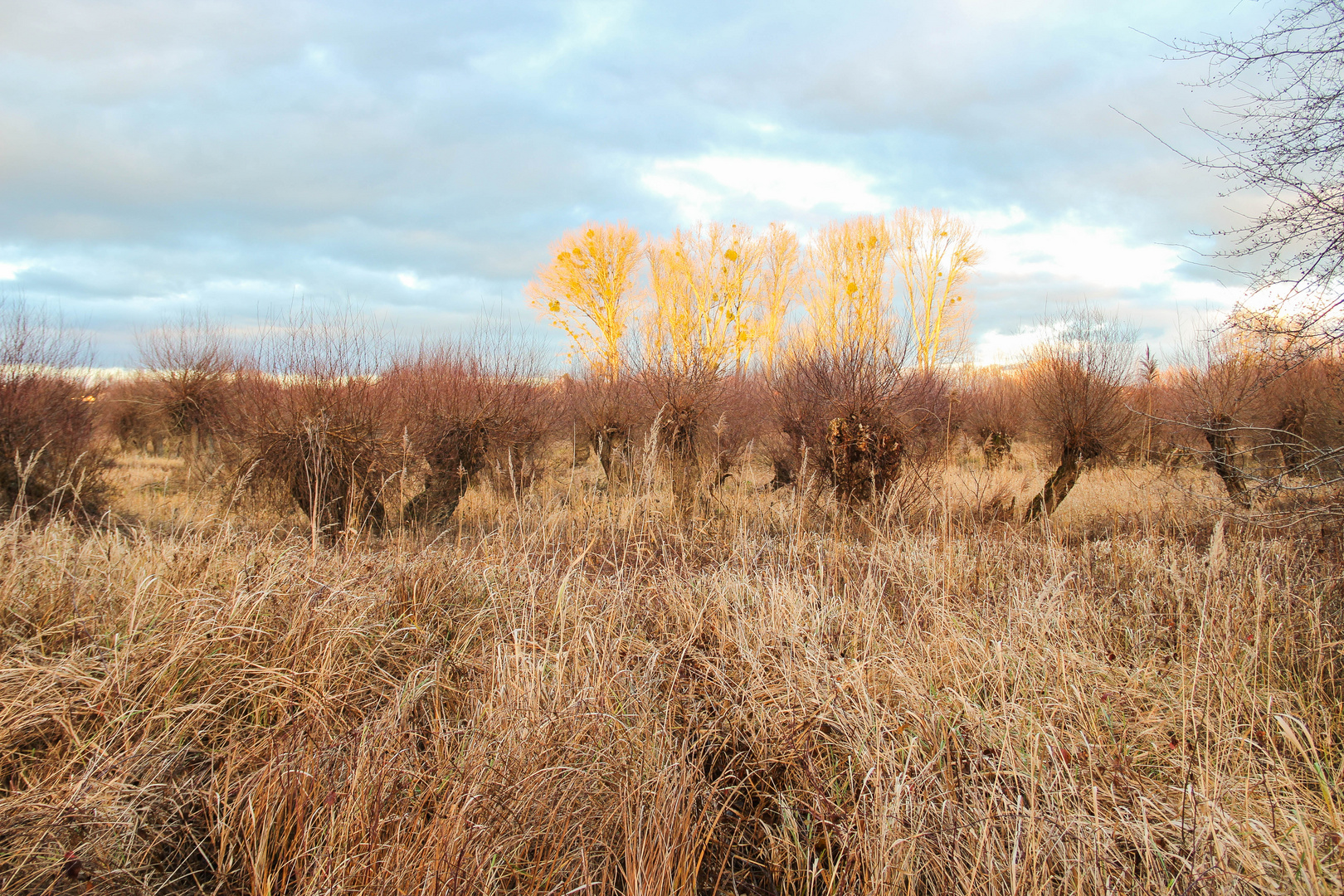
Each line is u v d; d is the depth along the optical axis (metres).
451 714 3.57
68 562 4.56
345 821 2.47
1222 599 4.15
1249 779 2.65
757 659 3.82
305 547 5.16
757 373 13.18
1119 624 4.43
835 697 3.41
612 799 2.77
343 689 3.52
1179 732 3.18
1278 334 4.66
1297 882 2.19
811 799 3.04
